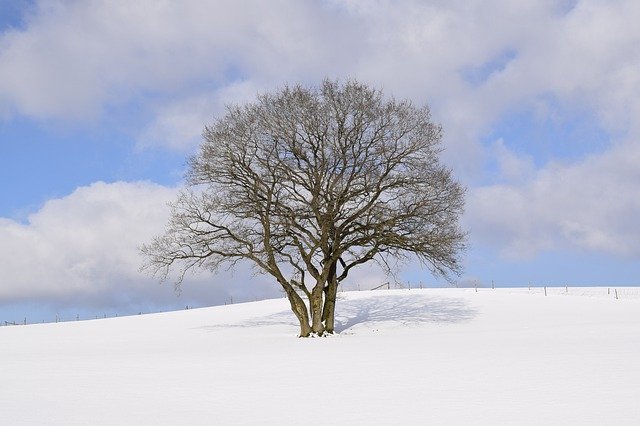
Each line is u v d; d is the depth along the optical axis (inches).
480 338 1156.5
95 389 614.9
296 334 1544.0
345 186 1504.7
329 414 452.4
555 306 1955.0
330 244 1535.4
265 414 459.8
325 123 1478.8
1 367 884.6
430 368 703.1
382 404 486.0
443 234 1493.6
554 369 650.8
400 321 1754.4
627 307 1883.6
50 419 456.4
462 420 417.4
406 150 1499.8
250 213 1472.7
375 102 1507.1
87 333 1868.8
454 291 2514.8
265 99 1505.9
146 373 753.0
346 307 2144.4
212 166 1498.5
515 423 403.5
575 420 406.3
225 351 1093.1
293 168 1514.5
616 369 633.6
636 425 387.9
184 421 441.4
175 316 2278.5
